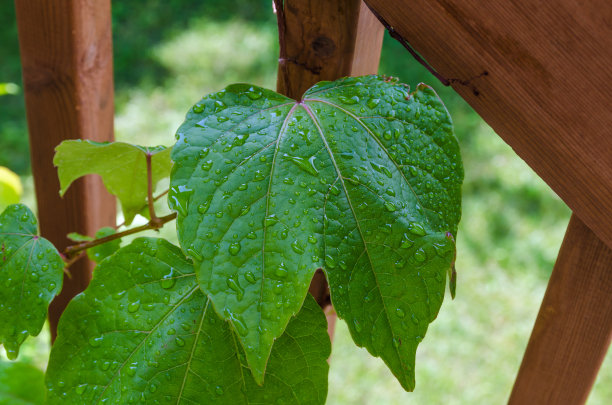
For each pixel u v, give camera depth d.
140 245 0.57
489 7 0.53
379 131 0.54
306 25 0.59
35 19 0.73
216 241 0.51
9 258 0.60
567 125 0.53
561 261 0.61
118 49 3.28
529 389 0.66
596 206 0.55
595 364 0.63
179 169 0.51
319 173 0.52
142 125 2.81
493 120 0.55
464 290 2.17
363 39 0.60
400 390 1.82
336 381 1.83
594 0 0.51
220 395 0.57
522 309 2.11
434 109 0.55
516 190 2.59
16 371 0.71
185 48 3.35
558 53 0.52
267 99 0.54
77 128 0.77
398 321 0.53
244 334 0.50
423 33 0.55
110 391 0.56
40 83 0.76
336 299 0.52
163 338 0.57
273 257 0.51
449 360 1.93
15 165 2.51
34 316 0.60
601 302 0.61
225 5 3.70
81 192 0.79
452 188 0.54
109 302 0.57
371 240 0.52
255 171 0.52
